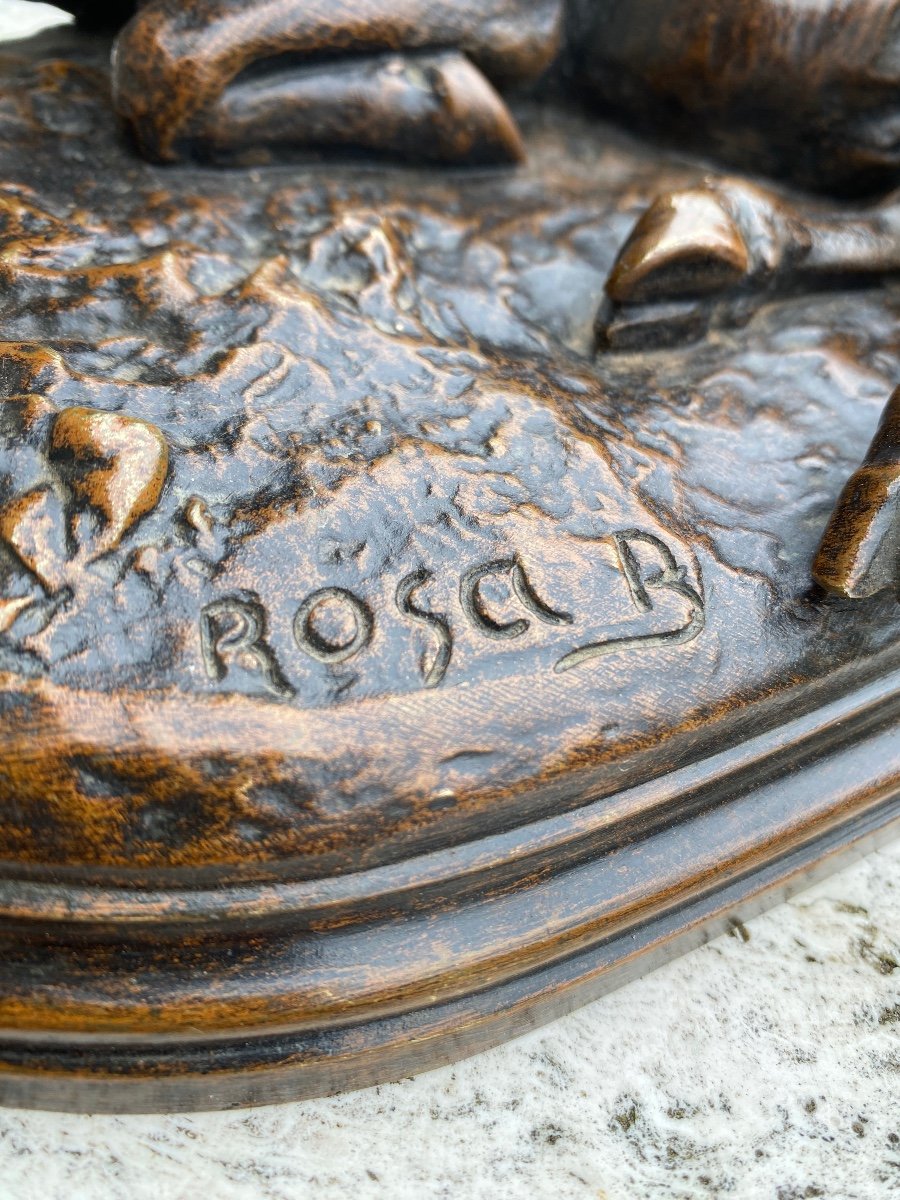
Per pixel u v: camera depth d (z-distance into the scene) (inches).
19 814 5.1
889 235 7.0
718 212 6.6
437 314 6.6
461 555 5.7
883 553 5.8
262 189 6.9
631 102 7.5
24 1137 6.0
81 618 5.3
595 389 6.4
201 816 5.2
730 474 6.3
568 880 5.7
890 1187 6.2
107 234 6.4
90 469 5.4
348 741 5.3
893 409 6.0
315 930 5.5
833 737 6.1
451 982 5.6
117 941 5.4
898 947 6.8
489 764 5.4
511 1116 6.2
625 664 5.7
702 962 6.7
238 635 5.4
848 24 6.8
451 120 7.1
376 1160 6.1
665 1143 6.2
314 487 5.7
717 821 6.0
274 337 6.1
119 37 6.8
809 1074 6.4
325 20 6.8
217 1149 6.1
